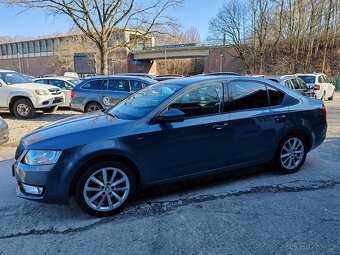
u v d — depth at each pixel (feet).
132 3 66.64
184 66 253.85
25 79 37.45
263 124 13.78
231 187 13.55
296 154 15.15
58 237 9.76
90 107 31.55
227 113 13.02
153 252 8.85
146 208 11.68
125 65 192.85
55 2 60.70
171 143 11.82
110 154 10.85
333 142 21.94
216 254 8.68
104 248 9.10
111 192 11.14
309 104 15.48
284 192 12.90
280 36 143.64
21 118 34.19
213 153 12.74
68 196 10.51
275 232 9.75
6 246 9.27
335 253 8.64
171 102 12.04
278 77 37.04
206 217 10.83
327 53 132.98
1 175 15.96
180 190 13.35
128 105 13.58
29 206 12.09
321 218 10.61
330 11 126.00
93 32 69.00
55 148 10.37
